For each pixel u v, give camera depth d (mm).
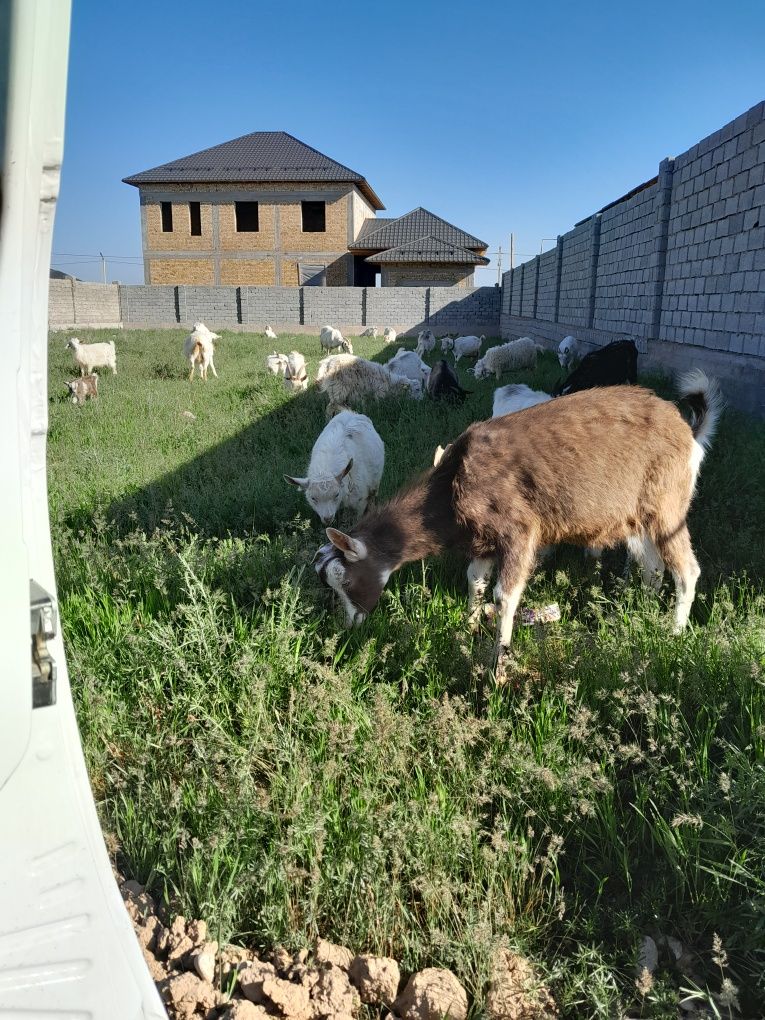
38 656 1237
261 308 35719
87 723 3348
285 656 3777
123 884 2705
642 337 14727
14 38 973
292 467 8242
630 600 4434
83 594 4652
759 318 9672
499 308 35719
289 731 3277
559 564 5391
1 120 1016
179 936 2449
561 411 4426
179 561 4805
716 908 2527
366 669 3898
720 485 6520
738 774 3000
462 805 2992
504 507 4254
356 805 2867
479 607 4613
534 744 3285
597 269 18750
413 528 4398
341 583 4234
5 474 1130
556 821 2938
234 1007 2164
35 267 1156
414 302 35562
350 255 44875
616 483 4316
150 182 43875
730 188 10562
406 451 8883
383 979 2291
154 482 7598
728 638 3869
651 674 3621
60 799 1272
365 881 2562
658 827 2777
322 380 11922
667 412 4492
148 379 17125
